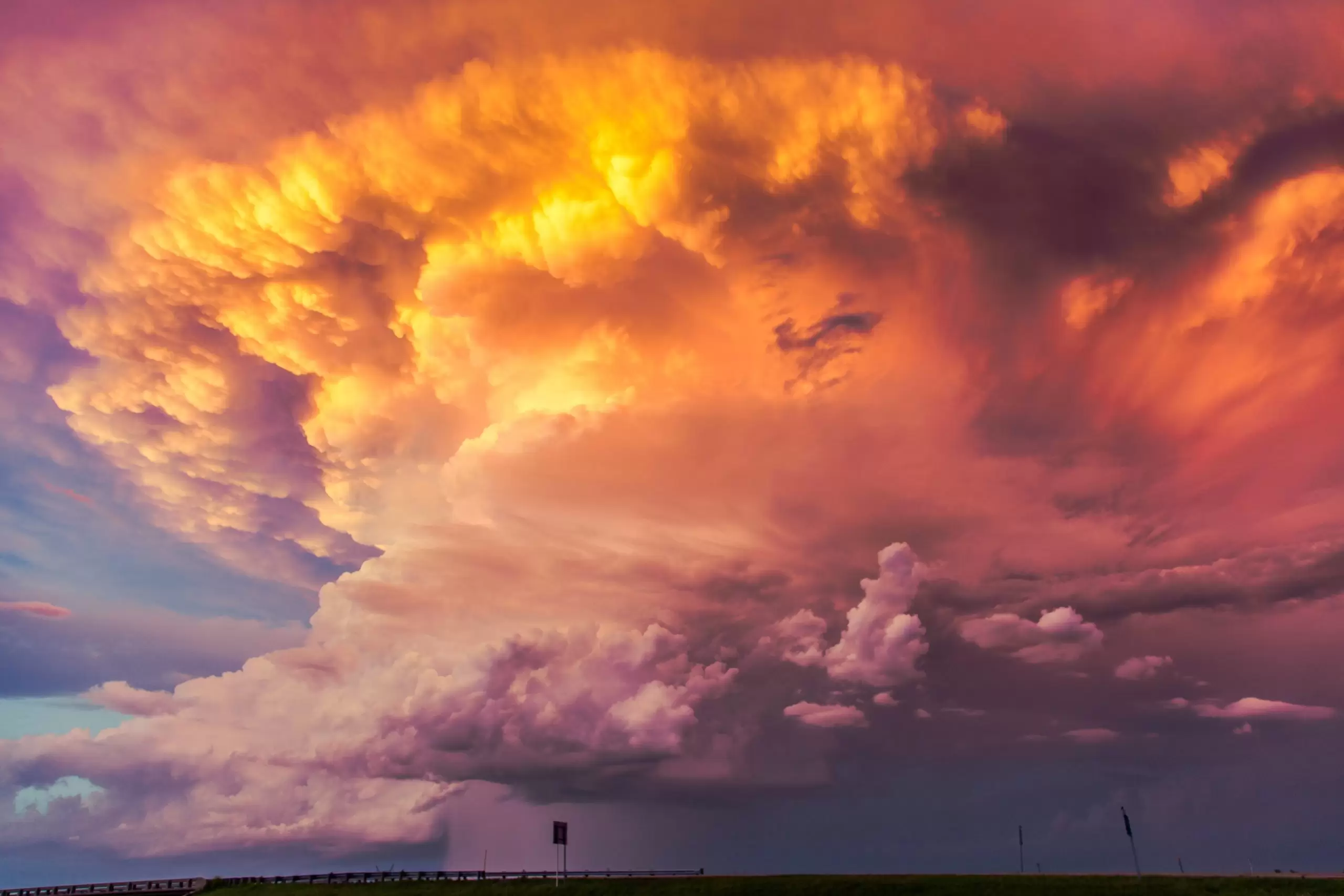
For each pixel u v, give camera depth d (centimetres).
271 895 5581
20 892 6278
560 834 5309
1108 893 4134
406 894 5234
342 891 5378
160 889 6238
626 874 6397
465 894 5122
